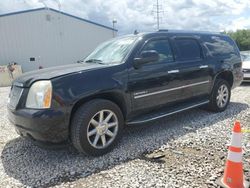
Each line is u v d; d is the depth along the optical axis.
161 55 4.86
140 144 4.36
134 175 3.35
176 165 3.57
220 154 3.87
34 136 3.60
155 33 4.92
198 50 5.66
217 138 4.52
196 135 4.69
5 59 21.58
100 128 3.91
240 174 2.96
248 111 6.29
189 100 5.48
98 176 3.38
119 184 3.15
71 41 24.28
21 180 3.37
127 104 4.28
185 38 5.45
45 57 23.23
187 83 5.27
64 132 3.62
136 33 4.95
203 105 5.92
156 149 4.14
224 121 5.50
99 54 5.04
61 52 23.92
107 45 5.20
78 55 24.83
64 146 3.79
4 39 21.39
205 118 5.75
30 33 22.33
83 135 3.71
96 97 4.00
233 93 8.85
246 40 64.31
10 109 3.93
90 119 3.76
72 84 3.66
